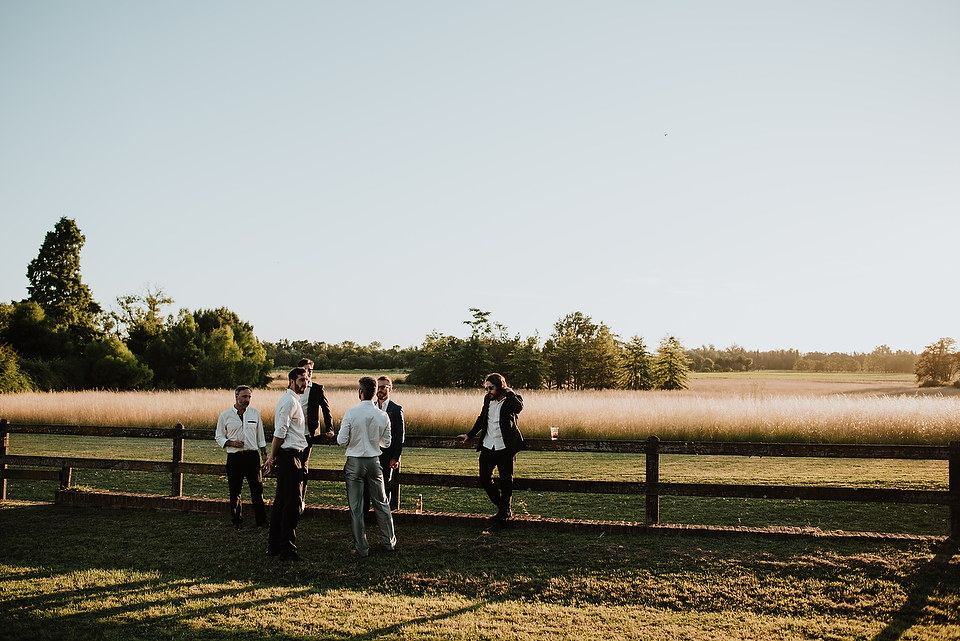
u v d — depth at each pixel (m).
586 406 20.56
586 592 5.34
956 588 5.25
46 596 5.30
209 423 22.03
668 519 8.43
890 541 6.32
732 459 14.27
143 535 7.02
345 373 89.06
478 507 9.33
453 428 20.02
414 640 4.48
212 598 5.27
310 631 4.63
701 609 5.02
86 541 6.82
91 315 58.00
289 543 6.19
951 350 67.00
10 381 37.53
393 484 7.50
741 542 6.42
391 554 6.32
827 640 4.49
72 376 44.16
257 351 61.41
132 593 5.37
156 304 59.56
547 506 9.35
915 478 11.11
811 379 81.69
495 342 54.94
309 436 7.05
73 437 20.00
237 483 7.27
